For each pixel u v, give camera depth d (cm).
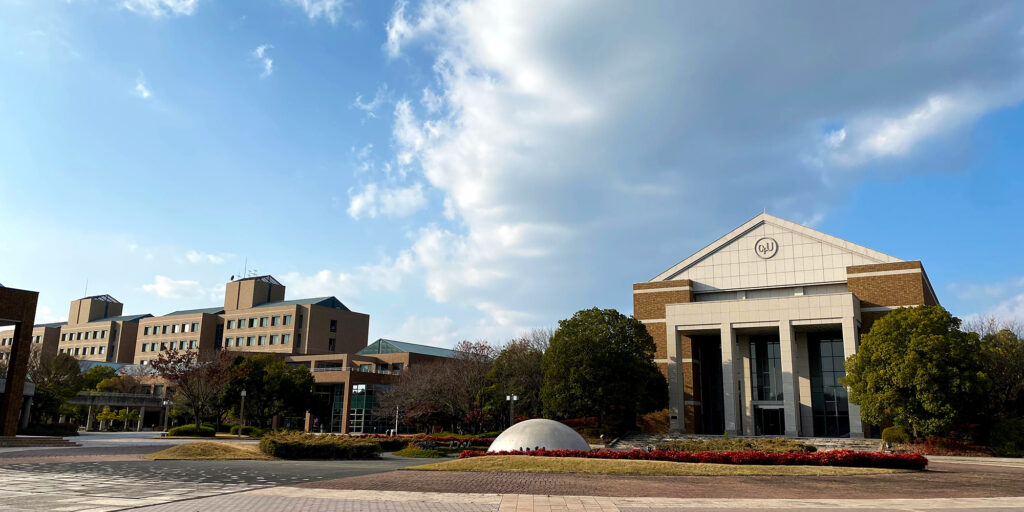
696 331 5653
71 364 7850
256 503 1396
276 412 7156
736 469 2238
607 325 5272
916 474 2264
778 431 5566
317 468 2409
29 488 1577
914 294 5212
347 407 7838
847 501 1560
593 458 2464
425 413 6619
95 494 1480
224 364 6412
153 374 8825
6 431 3756
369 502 1453
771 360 5744
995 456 3844
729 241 6128
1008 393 4712
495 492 1669
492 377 6369
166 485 1702
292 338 10550
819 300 5172
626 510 1377
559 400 5094
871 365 4303
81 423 8319
